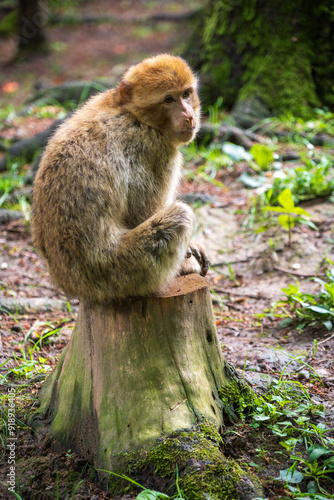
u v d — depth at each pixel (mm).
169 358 5246
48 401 5930
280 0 13734
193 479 4582
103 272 5219
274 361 6742
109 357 5293
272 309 8203
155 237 5262
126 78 5867
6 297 9039
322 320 7652
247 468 4941
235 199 11367
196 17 16500
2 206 12109
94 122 5543
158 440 4941
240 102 13984
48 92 18062
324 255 9188
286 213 9938
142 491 4496
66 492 4922
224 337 7699
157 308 5230
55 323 8320
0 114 17922
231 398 5594
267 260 9484
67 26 28719
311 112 13578
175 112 5730
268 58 13906
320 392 6043
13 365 7117
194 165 12961
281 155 12172
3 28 28312
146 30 26703
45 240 5438
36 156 13828
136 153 5625
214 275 9531
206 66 15031
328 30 13734
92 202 5164
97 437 5258
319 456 4926
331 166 11305
